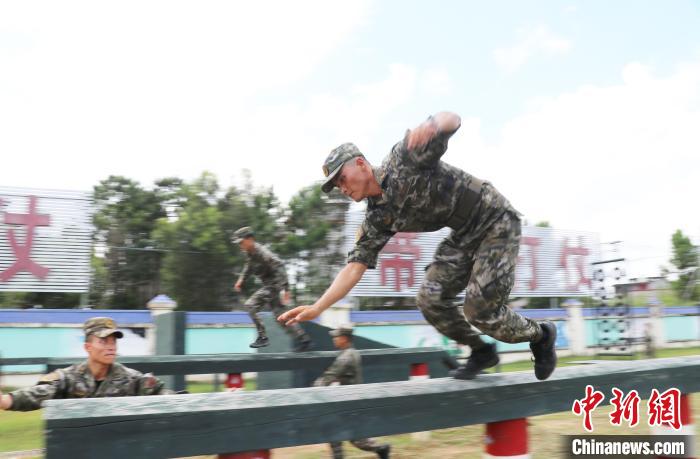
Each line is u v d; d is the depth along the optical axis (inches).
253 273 277.1
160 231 701.3
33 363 236.4
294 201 753.0
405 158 95.1
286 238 723.4
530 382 103.4
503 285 98.8
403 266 668.7
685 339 797.2
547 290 748.6
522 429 103.3
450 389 93.2
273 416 73.3
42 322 479.2
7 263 503.5
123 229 816.3
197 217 690.8
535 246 754.8
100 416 62.6
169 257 683.4
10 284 502.3
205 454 68.0
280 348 292.8
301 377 282.5
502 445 102.4
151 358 207.2
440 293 107.2
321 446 229.5
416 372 245.6
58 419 60.7
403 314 635.5
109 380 129.3
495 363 108.7
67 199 536.1
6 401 116.9
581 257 781.9
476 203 100.4
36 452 215.3
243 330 553.9
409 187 96.3
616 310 697.6
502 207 102.3
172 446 66.0
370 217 100.4
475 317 100.4
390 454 206.5
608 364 127.0
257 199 747.4
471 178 102.0
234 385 241.8
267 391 83.6
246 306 272.7
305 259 740.0
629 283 696.4
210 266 685.3
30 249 512.7
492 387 98.3
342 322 598.5
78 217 537.0
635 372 118.6
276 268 275.1
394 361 238.1
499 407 98.7
